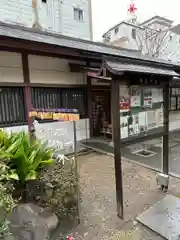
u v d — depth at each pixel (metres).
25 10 7.59
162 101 3.34
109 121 8.78
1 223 1.61
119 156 2.63
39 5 7.91
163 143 3.52
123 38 15.53
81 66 6.40
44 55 5.96
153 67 3.26
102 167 4.84
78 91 7.13
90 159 5.50
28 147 2.56
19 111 5.59
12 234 1.77
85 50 5.44
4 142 2.60
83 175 4.33
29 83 5.70
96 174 4.39
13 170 2.18
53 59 6.23
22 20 7.54
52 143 3.79
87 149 6.32
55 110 2.73
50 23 8.30
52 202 2.42
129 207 2.97
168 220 2.59
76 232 2.42
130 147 6.48
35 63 5.82
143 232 2.42
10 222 1.79
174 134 8.66
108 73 2.54
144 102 3.01
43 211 2.30
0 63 5.13
